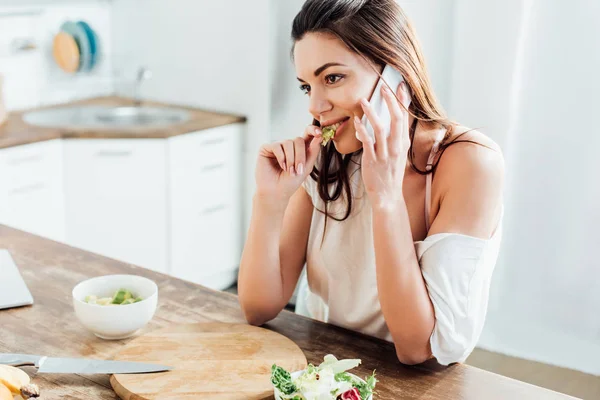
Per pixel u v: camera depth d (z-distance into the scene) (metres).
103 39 3.52
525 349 2.66
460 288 1.16
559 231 2.54
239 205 3.29
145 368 1.07
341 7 1.13
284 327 1.29
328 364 0.99
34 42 3.18
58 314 1.30
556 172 2.51
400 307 1.14
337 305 1.40
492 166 1.21
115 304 1.22
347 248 1.36
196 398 0.99
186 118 3.12
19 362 1.09
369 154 1.12
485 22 2.42
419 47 1.21
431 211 1.27
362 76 1.15
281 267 1.40
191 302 1.37
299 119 3.09
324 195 1.36
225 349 1.15
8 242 1.67
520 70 2.45
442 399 1.04
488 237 1.20
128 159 2.85
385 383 1.09
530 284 2.64
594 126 2.40
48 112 3.17
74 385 1.06
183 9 3.27
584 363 2.56
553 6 2.37
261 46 3.04
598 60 2.35
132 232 2.94
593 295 2.52
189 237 3.07
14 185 2.65
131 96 3.58
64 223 2.89
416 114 1.25
